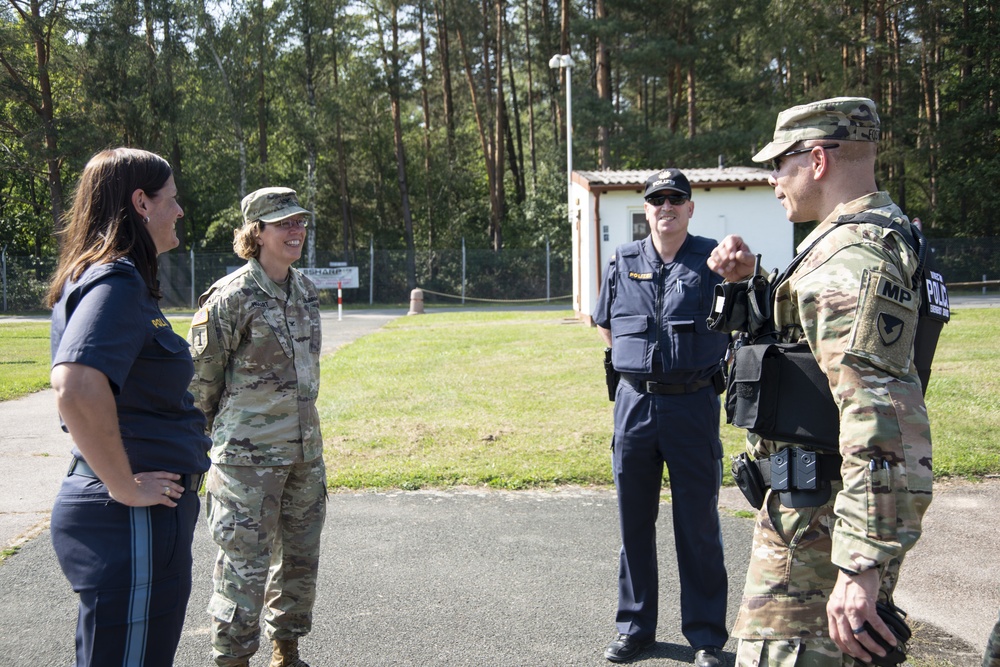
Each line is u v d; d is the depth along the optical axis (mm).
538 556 4625
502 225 41250
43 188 38469
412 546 4789
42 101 33062
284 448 3141
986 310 17875
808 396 2236
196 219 40719
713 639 3461
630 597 3541
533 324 18500
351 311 27641
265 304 3145
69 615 3920
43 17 31844
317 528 3316
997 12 33594
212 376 3162
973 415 7504
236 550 3068
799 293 2141
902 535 1885
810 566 2207
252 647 3084
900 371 1969
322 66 35250
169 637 2254
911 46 34844
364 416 8273
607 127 32625
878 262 2029
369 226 43406
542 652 3545
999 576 4246
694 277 3475
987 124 32844
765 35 32000
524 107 51156
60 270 2279
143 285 2264
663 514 5371
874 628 1873
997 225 34438
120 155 2312
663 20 33500
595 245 18219
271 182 35719
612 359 3660
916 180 37062
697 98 37094
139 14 32969
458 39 40250
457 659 3480
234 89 34406
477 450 6789
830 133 2242
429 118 47781
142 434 2242
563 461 6379
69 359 2049
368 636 3691
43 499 5793
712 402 3525
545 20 41781
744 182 18500
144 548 2182
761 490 2389
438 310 27625
